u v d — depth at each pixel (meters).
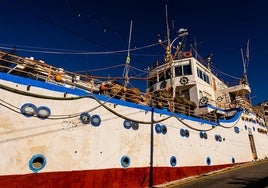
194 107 21.80
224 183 13.89
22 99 10.49
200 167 18.47
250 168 20.42
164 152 16.16
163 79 27.27
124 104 14.70
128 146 14.12
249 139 26.62
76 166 11.53
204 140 19.80
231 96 31.47
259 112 33.25
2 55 11.04
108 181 12.55
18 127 10.10
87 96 12.84
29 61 11.80
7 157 9.56
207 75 29.12
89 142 12.34
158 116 16.62
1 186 9.14
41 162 10.46
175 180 16.09
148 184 14.37
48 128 10.99
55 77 12.23
